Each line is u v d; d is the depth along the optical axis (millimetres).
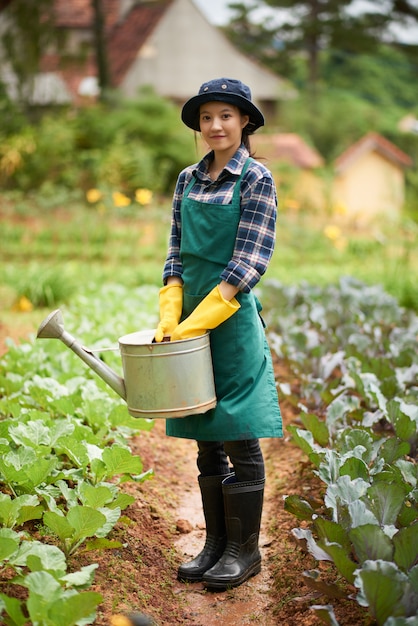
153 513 3947
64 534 3086
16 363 5043
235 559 3398
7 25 23125
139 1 29547
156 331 3199
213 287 3221
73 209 14906
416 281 9523
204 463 3492
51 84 23469
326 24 34312
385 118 35562
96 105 21188
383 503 3023
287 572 3406
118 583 3197
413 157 32906
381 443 3691
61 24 26047
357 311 7121
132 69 26906
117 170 18188
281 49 36250
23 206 15492
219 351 3227
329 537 2932
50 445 3711
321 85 35531
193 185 3326
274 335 6223
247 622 3160
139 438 4824
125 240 13602
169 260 3453
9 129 19672
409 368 5055
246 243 3143
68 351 5355
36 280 8812
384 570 2545
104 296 8164
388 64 40344
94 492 3176
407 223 13062
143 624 2914
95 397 4414
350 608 2926
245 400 3213
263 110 30578
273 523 3988
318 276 10867
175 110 21422
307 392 5086
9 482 3361
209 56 28172
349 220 17969
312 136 30688
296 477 4379
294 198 19203
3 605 2633
